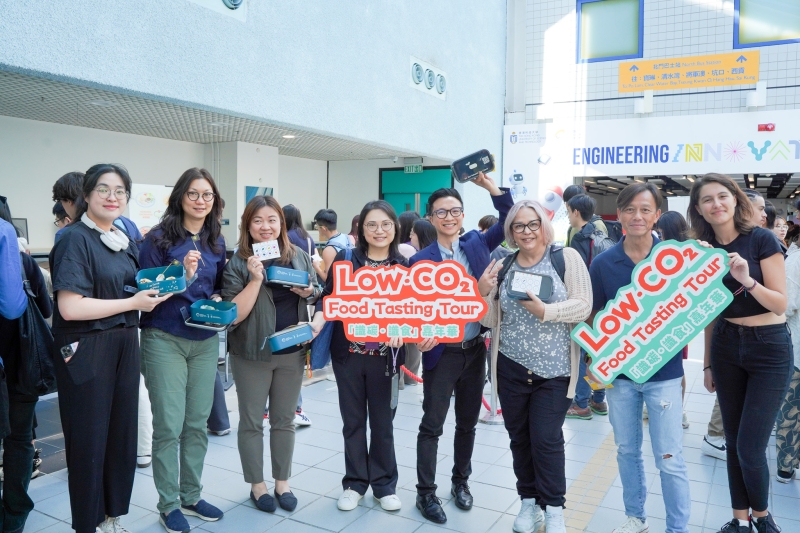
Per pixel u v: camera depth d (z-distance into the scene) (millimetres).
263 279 3141
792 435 3600
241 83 5949
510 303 2869
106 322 2656
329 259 4938
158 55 5121
